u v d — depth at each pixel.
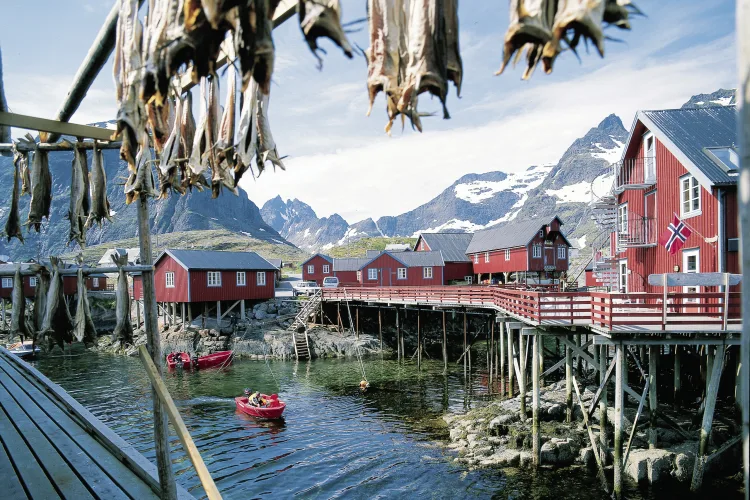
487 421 18.38
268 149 3.08
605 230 25.69
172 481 4.61
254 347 38.09
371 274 54.84
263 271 46.09
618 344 13.58
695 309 17.33
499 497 13.23
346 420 20.92
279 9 2.51
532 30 1.66
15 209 4.29
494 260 55.34
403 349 36.47
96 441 6.79
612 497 12.92
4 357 15.19
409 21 2.06
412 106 2.00
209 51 1.99
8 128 4.58
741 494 12.77
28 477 5.58
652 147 21.27
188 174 3.60
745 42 1.34
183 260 41.34
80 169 4.11
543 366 29.91
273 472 15.48
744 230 1.29
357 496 13.74
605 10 1.65
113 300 49.22
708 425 13.12
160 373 4.48
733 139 18.70
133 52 2.79
